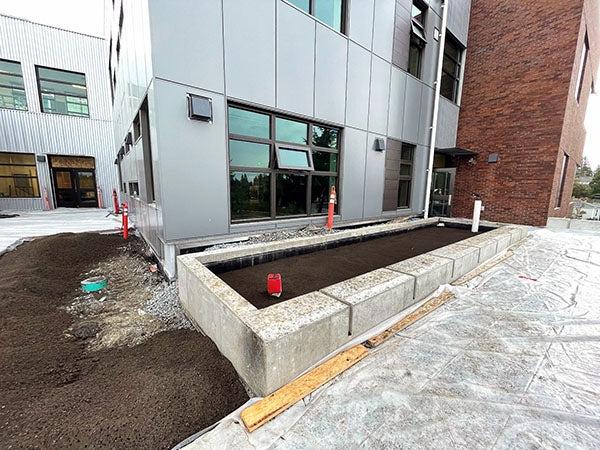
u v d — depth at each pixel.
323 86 5.60
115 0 6.84
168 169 3.75
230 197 4.53
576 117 9.90
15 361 2.13
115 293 3.96
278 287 2.57
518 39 8.58
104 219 10.63
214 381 1.83
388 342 2.23
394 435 1.39
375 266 3.57
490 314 2.75
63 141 13.73
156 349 2.35
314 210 6.04
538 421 1.49
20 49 12.45
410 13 7.53
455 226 7.07
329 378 1.78
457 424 1.46
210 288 2.27
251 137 4.72
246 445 1.34
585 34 8.68
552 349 2.17
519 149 8.75
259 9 4.39
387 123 7.36
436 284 3.21
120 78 7.51
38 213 12.38
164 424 1.50
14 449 1.33
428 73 8.56
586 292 3.37
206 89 3.96
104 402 1.68
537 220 8.50
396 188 8.11
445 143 9.69
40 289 3.79
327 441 1.36
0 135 12.34
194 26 3.75
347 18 5.89
